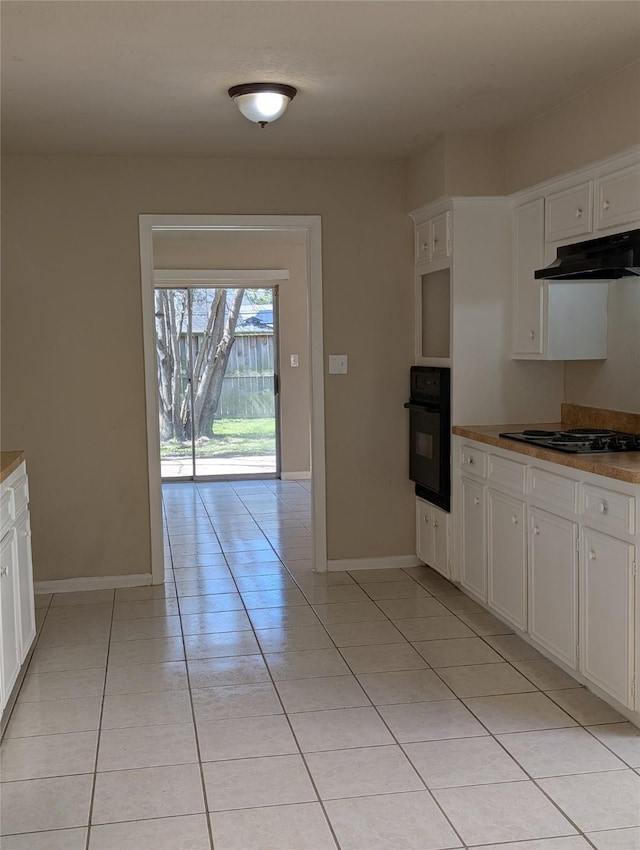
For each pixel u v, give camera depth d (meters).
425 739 2.86
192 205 4.64
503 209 4.34
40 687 3.37
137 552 4.77
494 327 4.39
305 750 2.80
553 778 2.58
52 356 4.59
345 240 4.82
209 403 8.48
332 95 3.51
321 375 4.87
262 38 2.83
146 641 3.88
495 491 3.90
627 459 3.06
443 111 3.78
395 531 5.06
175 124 3.90
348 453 4.96
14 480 3.36
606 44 2.95
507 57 3.07
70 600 4.54
